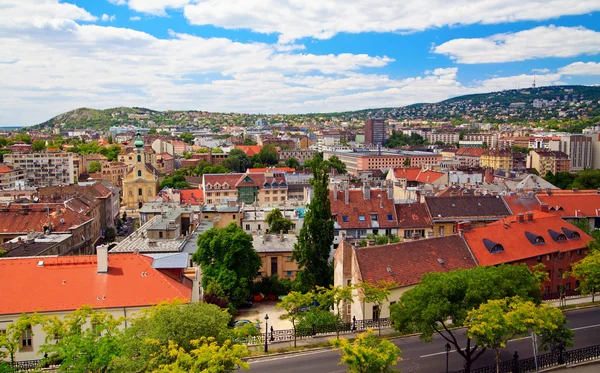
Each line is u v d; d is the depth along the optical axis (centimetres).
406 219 13750
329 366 6694
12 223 13438
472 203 14325
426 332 6169
